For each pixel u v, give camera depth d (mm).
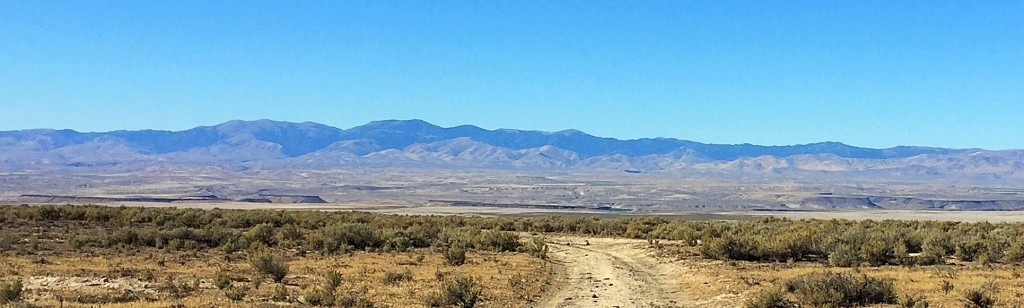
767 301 29500
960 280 36312
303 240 60594
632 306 31781
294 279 38594
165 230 62188
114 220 74438
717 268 44469
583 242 67438
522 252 57062
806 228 66312
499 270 43844
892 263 45750
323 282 37312
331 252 54344
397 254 53594
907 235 54781
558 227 83500
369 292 33969
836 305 29266
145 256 48750
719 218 165500
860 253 46531
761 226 74188
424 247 60281
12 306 27344
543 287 37469
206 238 57812
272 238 60094
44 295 31562
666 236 67375
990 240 52062
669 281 40594
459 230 70250
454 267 45406
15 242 54406
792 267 44969
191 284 35750
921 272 40438
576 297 34375
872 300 29922
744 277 38750
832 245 50156
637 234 71188
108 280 36438
